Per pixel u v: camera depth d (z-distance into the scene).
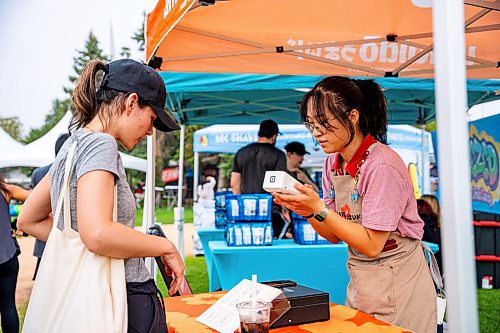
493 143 4.62
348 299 2.10
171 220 19.64
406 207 1.94
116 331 1.29
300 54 3.19
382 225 1.80
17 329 3.99
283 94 6.16
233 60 3.38
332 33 2.98
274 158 5.00
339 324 1.77
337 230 1.81
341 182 2.00
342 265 3.77
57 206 1.34
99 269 1.30
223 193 5.37
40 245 4.39
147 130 1.51
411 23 2.82
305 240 3.77
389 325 1.76
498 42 3.02
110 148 1.36
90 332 1.26
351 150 1.97
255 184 5.00
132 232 1.33
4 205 3.97
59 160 1.42
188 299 2.17
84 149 1.35
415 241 1.98
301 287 1.93
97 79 1.51
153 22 2.42
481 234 7.00
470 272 0.96
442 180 0.99
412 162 9.70
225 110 7.05
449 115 0.97
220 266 3.75
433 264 2.12
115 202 1.34
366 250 1.83
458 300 0.96
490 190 4.71
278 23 2.80
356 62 3.33
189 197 29.12
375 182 1.84
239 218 3.76
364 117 1.93
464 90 0.98
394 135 9.18
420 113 7.52
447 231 0.98
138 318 1.40
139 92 1.46
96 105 1.48
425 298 1.95
